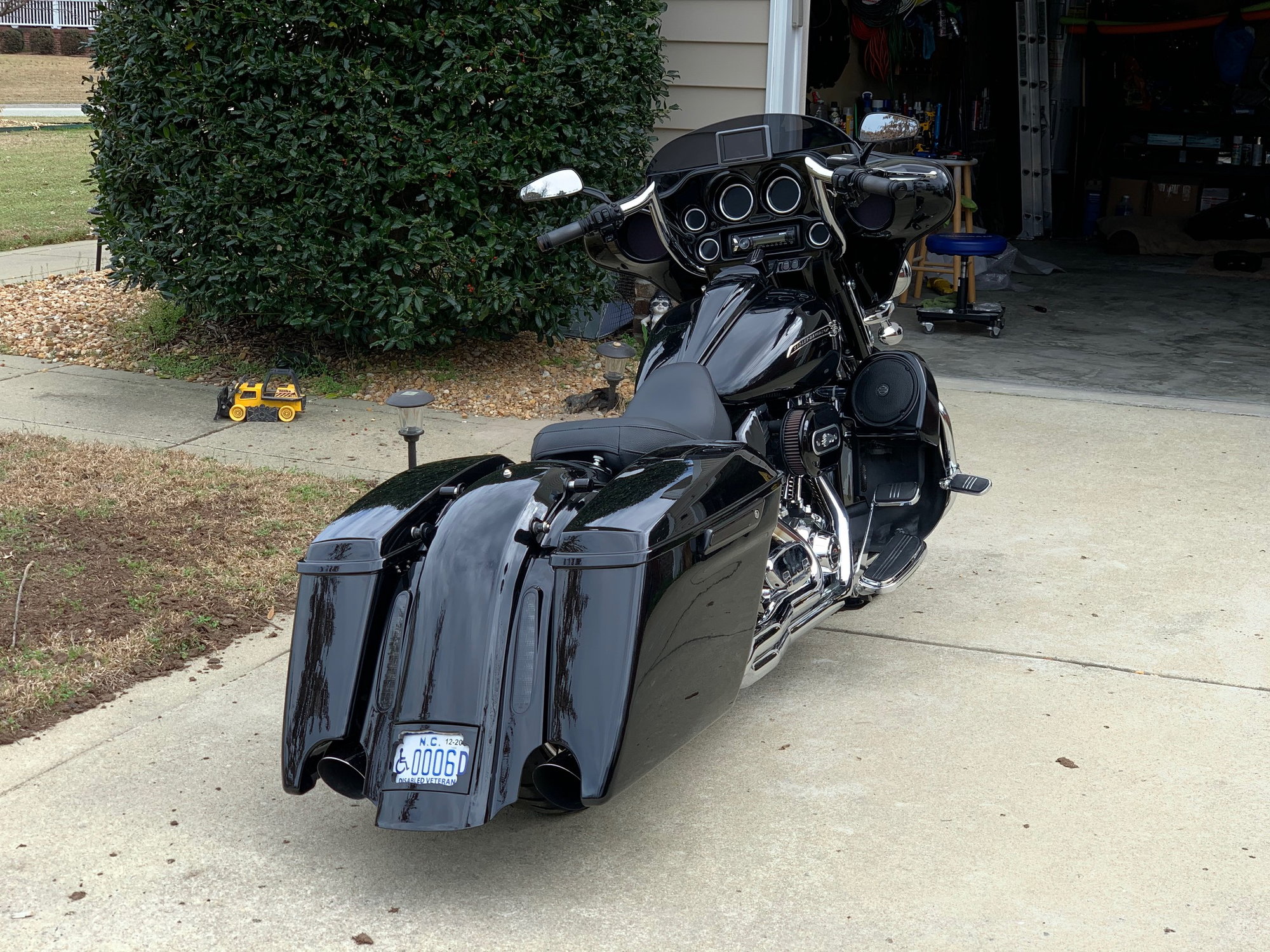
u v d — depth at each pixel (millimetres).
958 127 13281
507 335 7684
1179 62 14398
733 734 3482
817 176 3639
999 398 7105
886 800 3121
